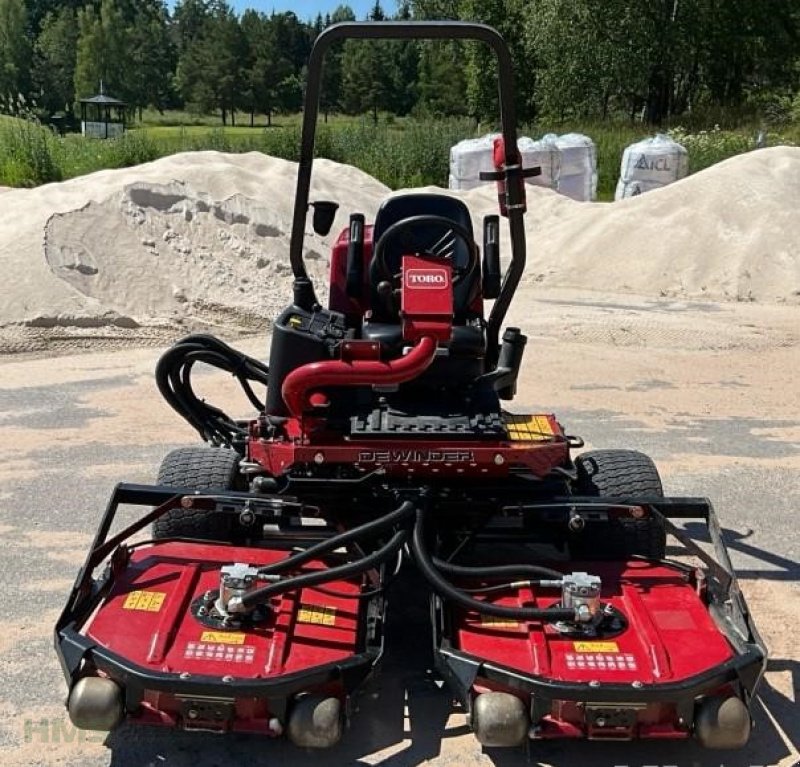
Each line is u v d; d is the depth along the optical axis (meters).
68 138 23.42
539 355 9.95
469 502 4.21
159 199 11.91
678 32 34.38
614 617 3.63
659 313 12.43
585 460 4.79
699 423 7.87
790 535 5.72
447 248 4.58
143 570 3.86
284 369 4.43
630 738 3.32
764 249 14.38
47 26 93.94
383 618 3.71
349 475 4.19
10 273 10.30
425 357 3.91
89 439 7.04
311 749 3.62
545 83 35.75
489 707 3.24
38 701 3.90
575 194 21.33
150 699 3.34
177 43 116.31
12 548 5.28
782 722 3.85
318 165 17.31
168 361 5.18
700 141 25.45
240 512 4.12
